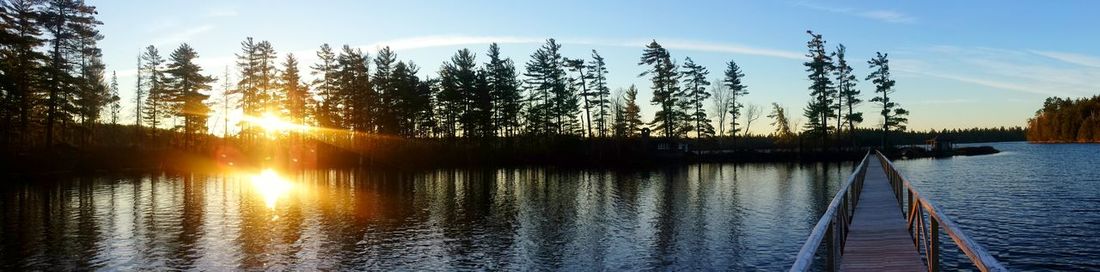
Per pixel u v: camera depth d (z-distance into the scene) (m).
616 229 20.23
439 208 26.23
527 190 34.78
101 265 15.54
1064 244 16.61
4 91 44.66
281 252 16.94
